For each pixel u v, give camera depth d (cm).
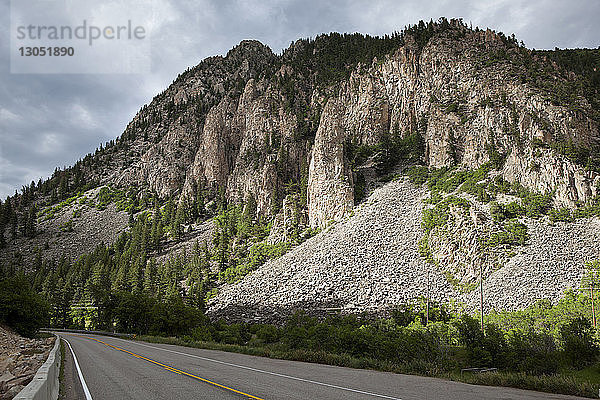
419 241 8831
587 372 2964
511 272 7050
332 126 12094
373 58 18825
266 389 1405
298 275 8688
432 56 15400
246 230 12581
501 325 5266
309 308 7344
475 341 3488
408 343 3294
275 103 17938
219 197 16775
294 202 12212
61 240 17100
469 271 7500
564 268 6800
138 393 1342
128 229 17412
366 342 3409
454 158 11938
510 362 3183
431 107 13912
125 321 8425
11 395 1059
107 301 9438
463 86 13700
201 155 18325
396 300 7062
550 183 8775
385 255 8625
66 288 11931
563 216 8081
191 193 17488
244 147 17125
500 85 12631
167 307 7481
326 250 9281
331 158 11569
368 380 1766
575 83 12631
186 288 10381
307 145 15550
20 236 17775
